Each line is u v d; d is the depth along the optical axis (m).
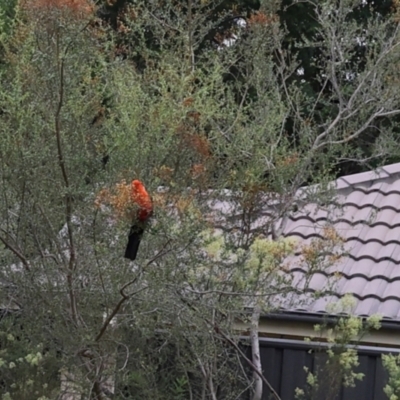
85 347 9.16
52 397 9.94
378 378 12.41
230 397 10.41
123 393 10.12
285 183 10.70
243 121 10.99
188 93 9.73
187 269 9.02
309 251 9.81
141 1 14.72
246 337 11.37
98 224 9.08
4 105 9.27
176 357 10.28
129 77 10.12
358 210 16.50
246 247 9.90
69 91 9.15
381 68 12.79
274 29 13.30
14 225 9.45
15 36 9.95
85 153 9.20
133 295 8.89
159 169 8.98
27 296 9.50
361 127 12.77
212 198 9.77
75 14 8.83
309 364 12.77
